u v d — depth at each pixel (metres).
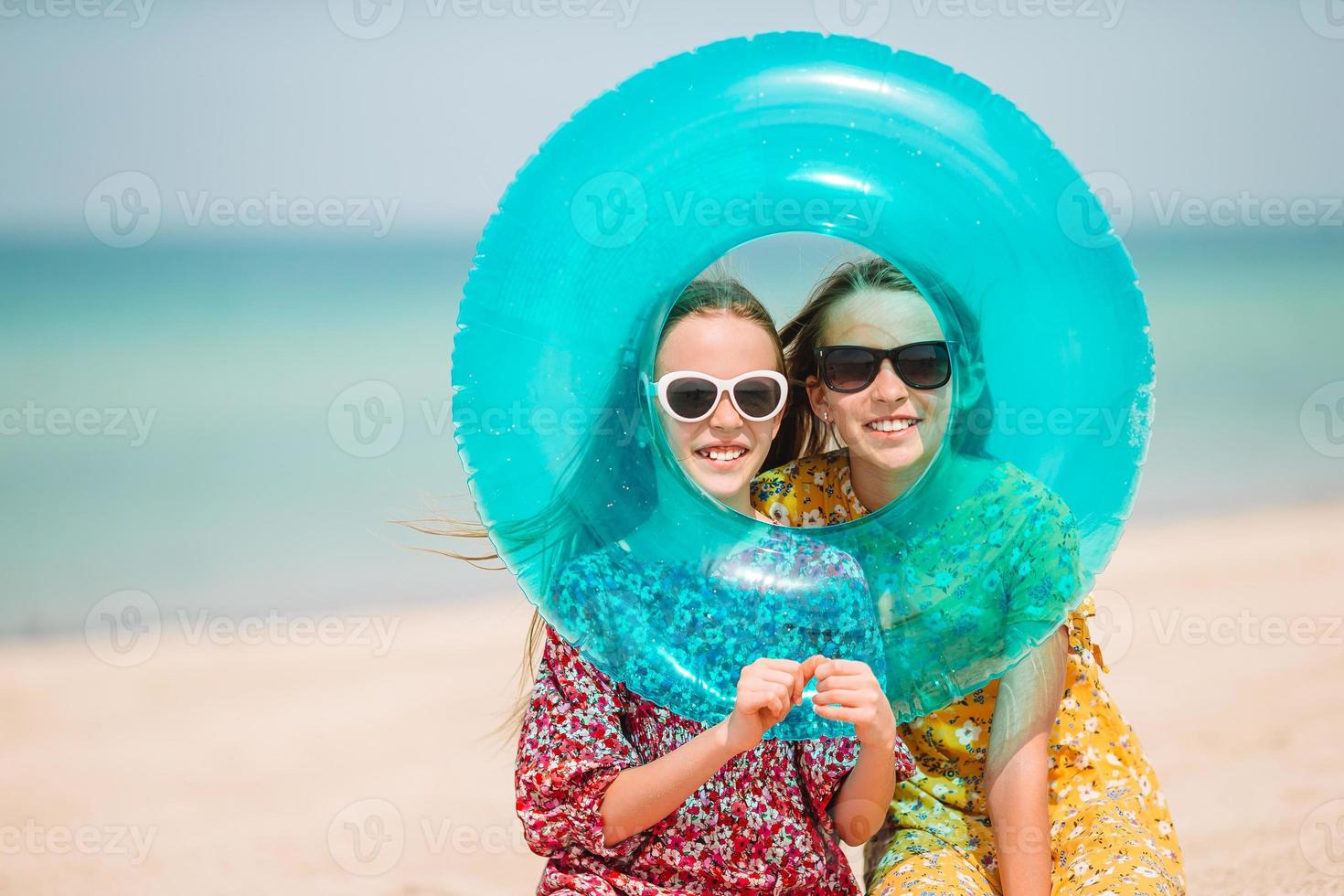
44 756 5.59
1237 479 10.24
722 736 2.50
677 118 2.70
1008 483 2.73
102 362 17.14
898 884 2.72
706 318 2.81
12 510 10.08
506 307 2.68
